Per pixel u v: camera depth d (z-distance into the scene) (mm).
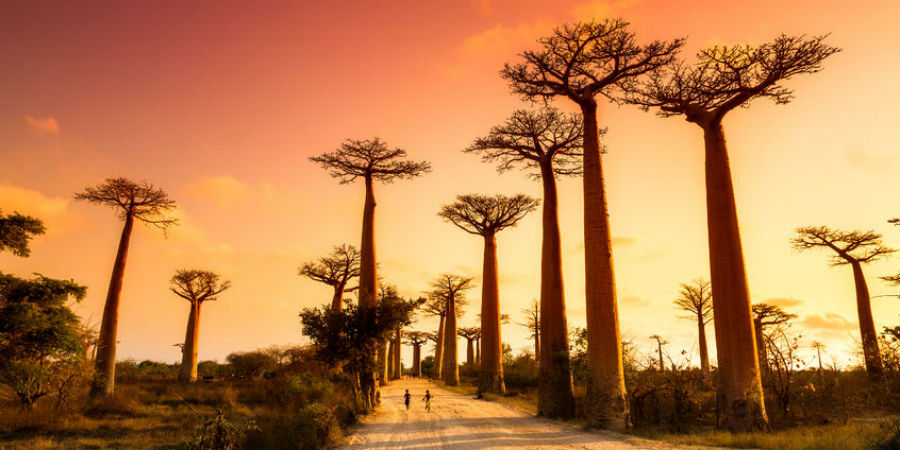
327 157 24203
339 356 19391
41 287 13867
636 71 17219
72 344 14266
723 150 15875
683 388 15938
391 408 21406
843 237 31156
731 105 15594
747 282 14859
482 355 33062
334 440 12023
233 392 23844
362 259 23406
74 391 17359
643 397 16172
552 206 21594
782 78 14828
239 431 10664
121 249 25312
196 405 21062
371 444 11797
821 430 12438
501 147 22047
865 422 13352
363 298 21125
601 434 13555
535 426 15367
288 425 12438
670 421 15281
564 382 18828
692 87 16125
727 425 13867
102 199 25375
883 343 15172
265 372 38625
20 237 13414
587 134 17766
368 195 24484
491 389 32062
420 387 41719
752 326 14445
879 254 30672
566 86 17984
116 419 16484
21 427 13977
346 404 17359
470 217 33875
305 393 21734
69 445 11836
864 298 30531
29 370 13594
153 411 18688
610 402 14898
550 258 20891
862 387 15352
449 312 46719
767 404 15359
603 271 16234
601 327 15695
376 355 20609
